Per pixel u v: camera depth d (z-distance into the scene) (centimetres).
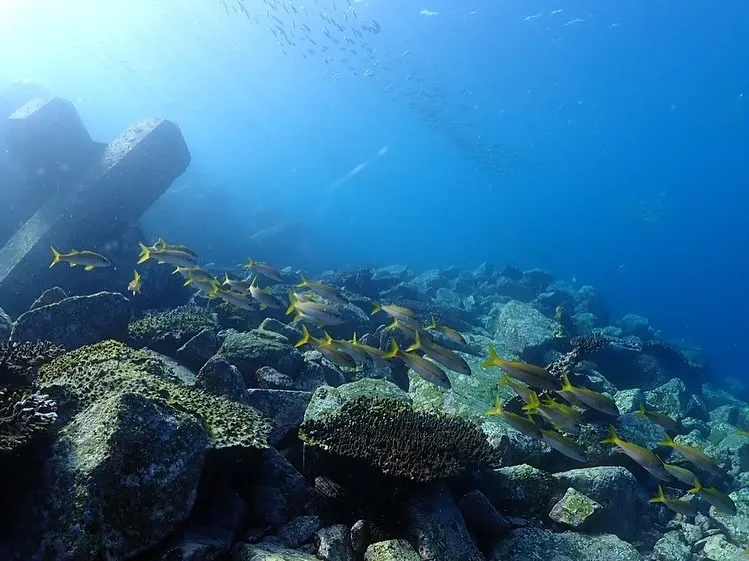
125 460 367
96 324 773
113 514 349
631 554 515
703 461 588
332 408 615
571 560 495
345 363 675
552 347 1239
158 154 1354
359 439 505
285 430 614
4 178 1484
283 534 454
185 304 1291
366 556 429
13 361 537
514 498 579
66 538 329
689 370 1479
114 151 1321
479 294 2478
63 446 377
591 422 775
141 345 835
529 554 496
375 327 1227
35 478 364
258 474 500
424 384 834
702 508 711
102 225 1252
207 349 812
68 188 1296
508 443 662
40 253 1155
